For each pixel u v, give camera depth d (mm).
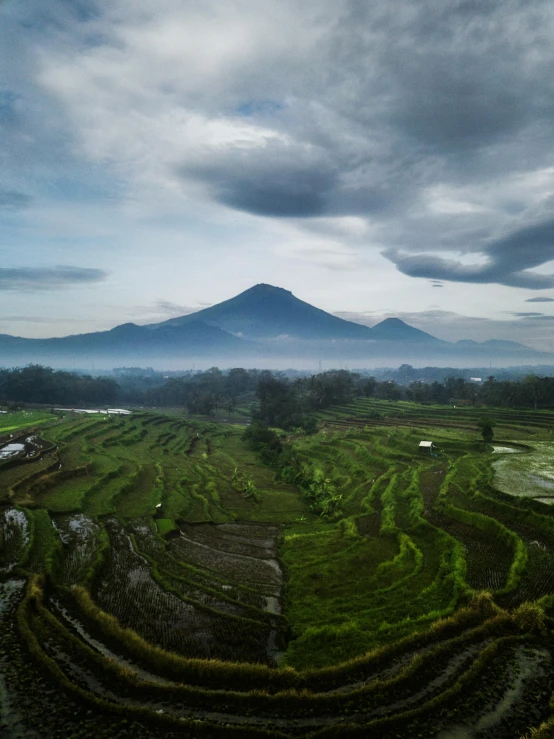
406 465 64188
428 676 20719
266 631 25312
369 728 17453
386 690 19766
